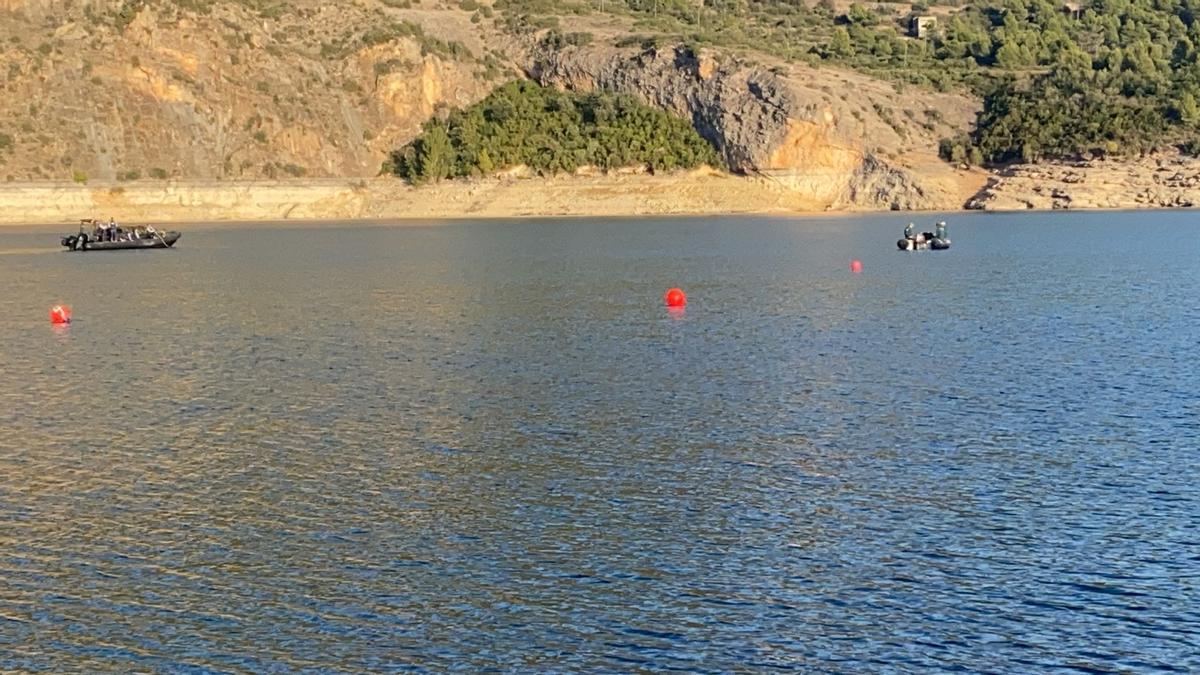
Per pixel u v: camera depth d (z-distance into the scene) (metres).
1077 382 49.25
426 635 26.42
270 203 195.38
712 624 26.83
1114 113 196.00
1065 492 34.69
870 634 26.36
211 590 28.64
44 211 183.00
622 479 36.53
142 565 30.09
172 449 40.56
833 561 30.00
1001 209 188.25
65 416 45.69
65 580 29.23
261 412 45.91
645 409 45.56
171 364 56.47
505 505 34.19
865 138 198.88
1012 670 24.94
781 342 60.78
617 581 28.98
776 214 192.88
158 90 196.12
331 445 40.78
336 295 83.94
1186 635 26.17
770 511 33.50
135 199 188.00
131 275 101.88
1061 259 107.25
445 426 43.25
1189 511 33.00
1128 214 175.88
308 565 30.00
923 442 40.25
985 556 30.14
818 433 41.66
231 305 78.88
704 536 31.66
